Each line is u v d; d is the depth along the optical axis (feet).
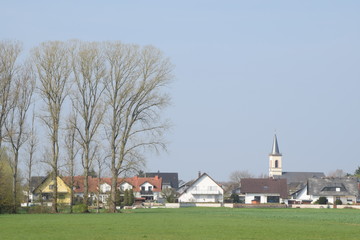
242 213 353.72
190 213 343.46
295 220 266.77
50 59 317.83
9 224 217.97
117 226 209.36
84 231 185.26
